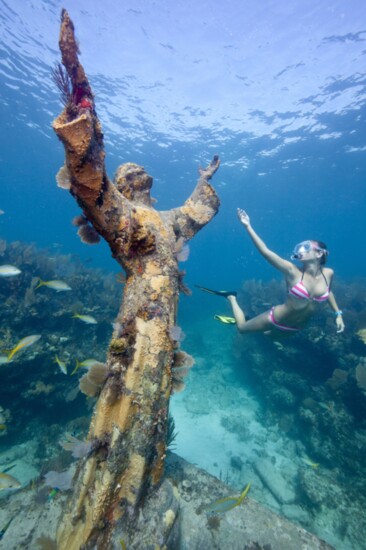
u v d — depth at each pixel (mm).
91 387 2256
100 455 2090
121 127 23375
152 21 14086
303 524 5715
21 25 14859
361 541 5363
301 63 15750
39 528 2457
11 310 8008
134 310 2291
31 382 6988
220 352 14328
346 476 6523
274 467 7172
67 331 8930
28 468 6051
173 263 2547
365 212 48188
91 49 15758
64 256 14844
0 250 10438
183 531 2539
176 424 8969
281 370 10062
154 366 2160
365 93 17328
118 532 2033
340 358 8750
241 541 2535
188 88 18391
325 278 4156
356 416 7426
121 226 2318
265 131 22422
